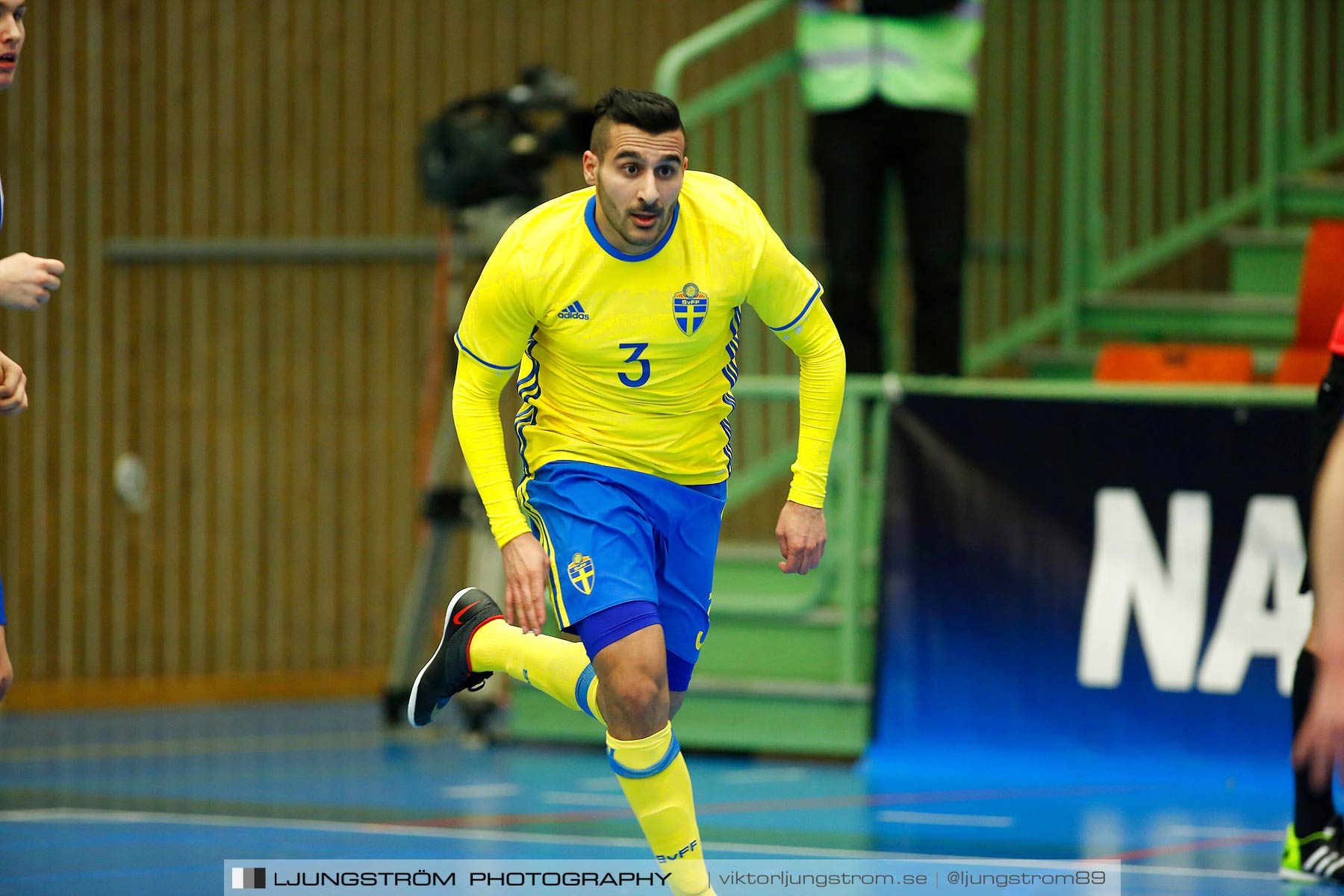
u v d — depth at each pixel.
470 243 26.83
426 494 26.84
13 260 11.04
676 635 12.55
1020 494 22.81
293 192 33.75
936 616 23.02
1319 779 14.15
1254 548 21.75
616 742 11.61
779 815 18.28
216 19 33.06
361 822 17.53
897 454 23.31
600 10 35.50
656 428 12.05
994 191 29.86
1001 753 22.42
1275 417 21.75
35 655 31.36
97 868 14.66
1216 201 29.95
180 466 32.94
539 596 11.60
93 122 32.03
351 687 34.34
